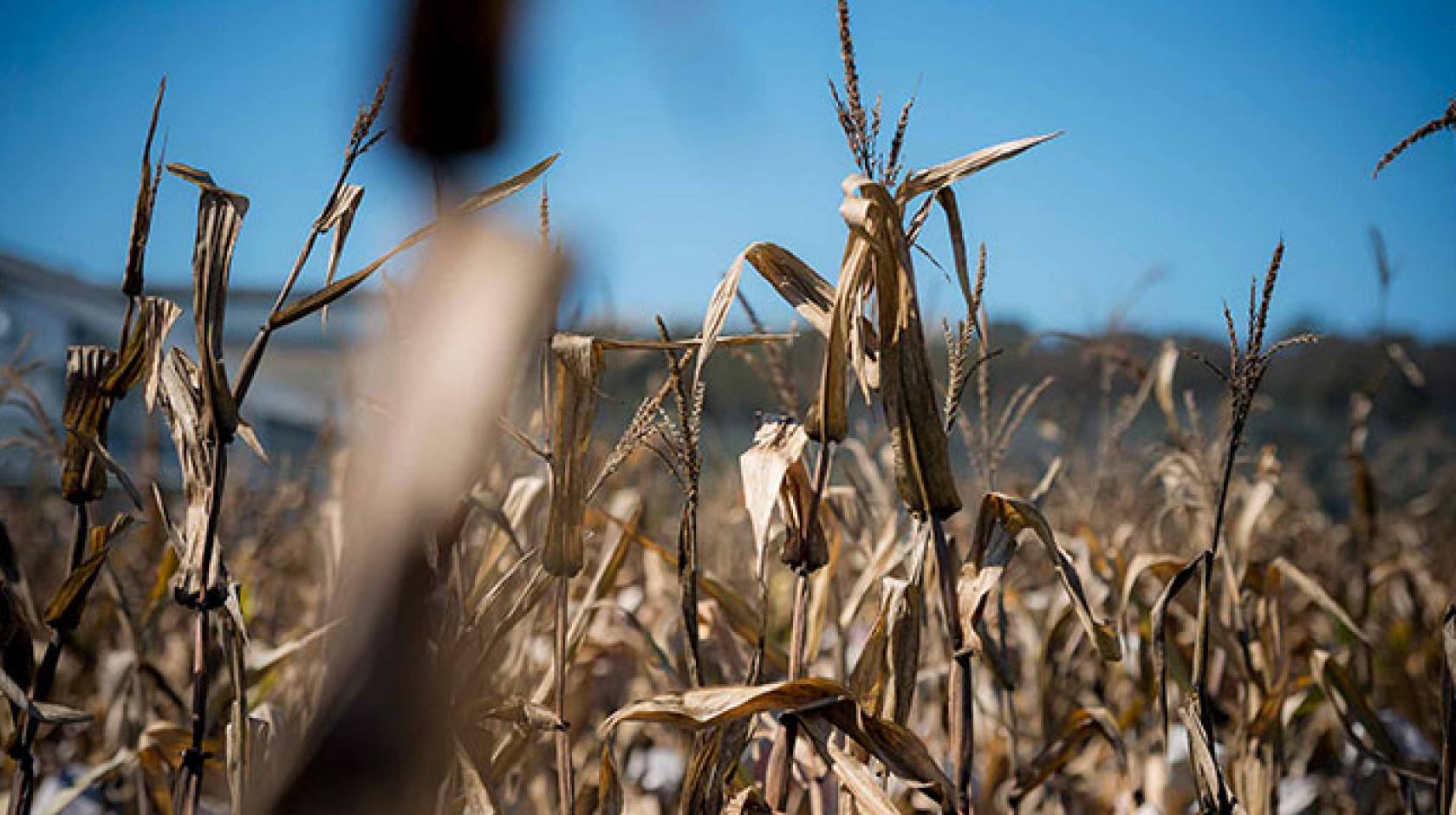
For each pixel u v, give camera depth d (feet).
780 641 12.62
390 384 1.48
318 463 11.64
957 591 6.21
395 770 1.47
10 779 10.23
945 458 5.96
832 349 6.02
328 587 8.57
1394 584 15.87
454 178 1.23
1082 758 10.57
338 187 5.62
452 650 5.65
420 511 1.45
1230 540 9.34
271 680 9.04
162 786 8.32
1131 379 11.89
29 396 9.52
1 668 6.38
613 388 9.15
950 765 9.59
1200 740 6.62
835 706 5.94
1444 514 18.49
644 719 5.99
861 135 5.89
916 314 5.90
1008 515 6.31
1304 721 12.98
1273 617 8.88
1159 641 6.86
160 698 10.59
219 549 5.89
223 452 5.77
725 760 6.16
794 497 6.47
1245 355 6.45
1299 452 17.80
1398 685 10.70
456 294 1.43
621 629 9.86
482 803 5.48
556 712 6.00
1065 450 12.82
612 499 12.25
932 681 10.45
